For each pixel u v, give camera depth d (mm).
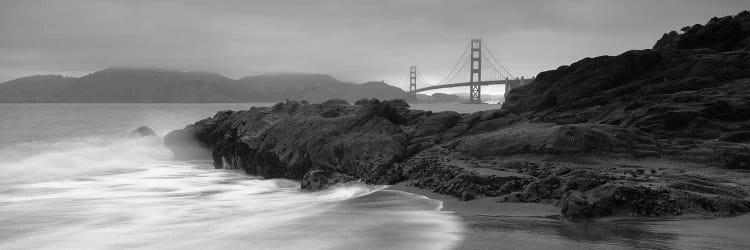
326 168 18688
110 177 21766
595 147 15758
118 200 15930
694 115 18141
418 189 14719
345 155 18688
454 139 19266
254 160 21734
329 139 19500
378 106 21047
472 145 17266
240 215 12766
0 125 64938
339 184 16766
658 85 23766
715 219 10008
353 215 11648
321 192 16406
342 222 10930
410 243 9117
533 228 9766
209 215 12906
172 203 15250
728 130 17297
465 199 12805
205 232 10695
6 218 12914
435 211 11773
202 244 9703
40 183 20016
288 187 18234
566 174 13195
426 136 19828
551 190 12117
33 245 10195
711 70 23828
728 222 9766
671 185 11766
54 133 51656
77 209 14258
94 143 35625
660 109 18703
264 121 24359
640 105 20828
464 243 8938
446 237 9391
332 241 9453
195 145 30797
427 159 16672
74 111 135125
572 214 10586
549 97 26719
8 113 111188
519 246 8609
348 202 13406
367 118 20422
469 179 13492
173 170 24281
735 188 11859
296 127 20969
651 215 10359
